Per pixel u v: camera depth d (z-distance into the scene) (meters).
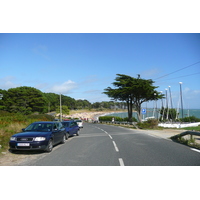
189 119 63.88
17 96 61.41
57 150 9.56
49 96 109.06
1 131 12.65
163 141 12.96
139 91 35.25
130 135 17.62
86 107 171.88
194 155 8.09
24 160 7.35
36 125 10.48
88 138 15.30
